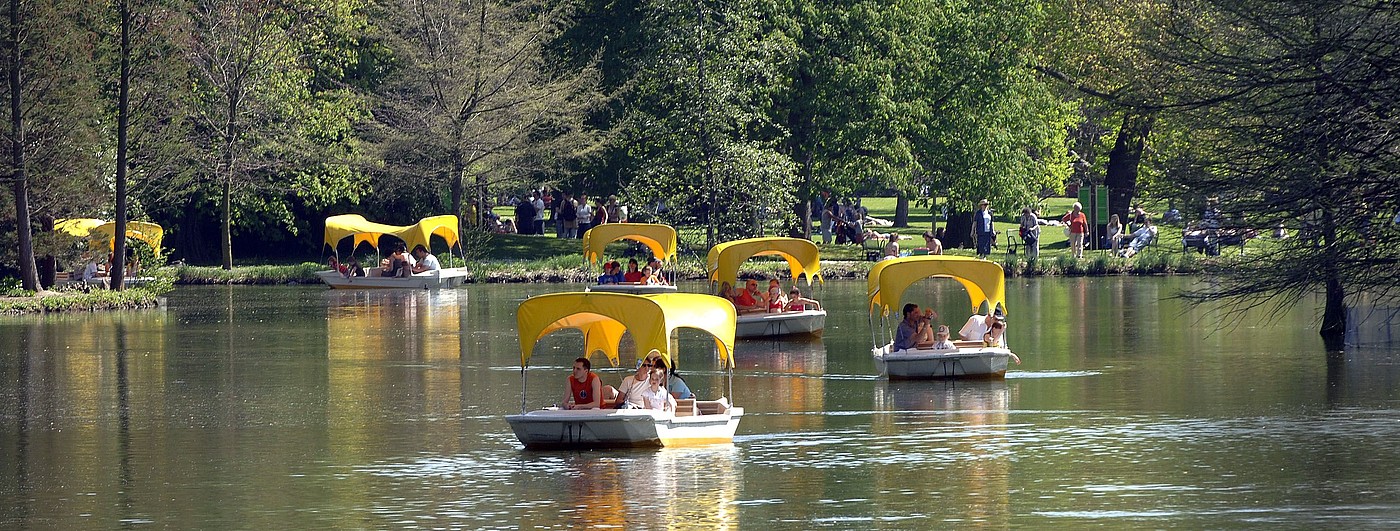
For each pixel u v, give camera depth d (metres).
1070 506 38.78
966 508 38.75
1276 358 67.06
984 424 51.19
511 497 40.34
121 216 102.88
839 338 78.44
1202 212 61.62
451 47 128.75
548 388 61.09
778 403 56.28
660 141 129.12
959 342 63.66
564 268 122.44
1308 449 45.75
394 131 129.25
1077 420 51.72
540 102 129.12
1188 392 57.47
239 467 45.38
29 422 53.94
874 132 131.62
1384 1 57.31
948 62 134.12
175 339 80.12
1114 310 89.94
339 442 49.22
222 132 123.88
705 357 71.00
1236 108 60.47
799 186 133.38
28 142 99.19
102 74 103.81
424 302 103.06
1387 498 39.00
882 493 40.50
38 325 88.06
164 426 52.81
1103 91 128.12
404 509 39.31
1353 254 59.53
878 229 160.12
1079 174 189.12
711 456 45.75
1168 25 64.62
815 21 131.12
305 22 132.88
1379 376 60.50
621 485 41.53
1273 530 35.91
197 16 123.88
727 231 127.06
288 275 122.44
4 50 96.00
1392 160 57.94
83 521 38.75
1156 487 40.88
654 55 127.94
